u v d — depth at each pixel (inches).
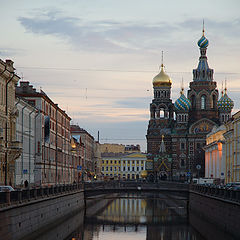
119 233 3181.6
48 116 4498.0
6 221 2014.0
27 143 3981.3
